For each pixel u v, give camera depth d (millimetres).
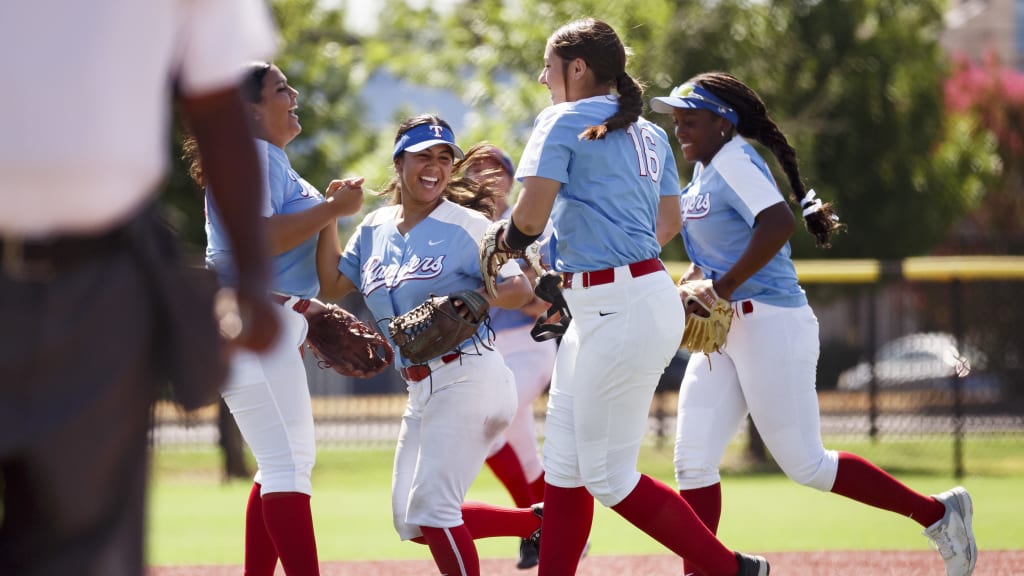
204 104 8000
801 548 26656
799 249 57219
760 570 16500
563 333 17031
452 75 65875
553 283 16328
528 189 15875
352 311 50406
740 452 54156
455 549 17328
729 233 18297
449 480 17344
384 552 27438
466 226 17953
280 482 17000
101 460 7527
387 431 53531
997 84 95188
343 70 59500
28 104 7207
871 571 22484
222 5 7867
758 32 58125
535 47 59875
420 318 16719
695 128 18562
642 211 16219
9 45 7191
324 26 62781
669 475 44562
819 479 18500
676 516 16203
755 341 18156
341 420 53500
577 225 16062
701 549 16250
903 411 53844
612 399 16031
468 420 17344
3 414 7289
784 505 36344
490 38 61156
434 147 17672
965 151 67312
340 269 18797
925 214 62469
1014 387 56125
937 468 47000
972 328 57406
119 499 7676
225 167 8078
